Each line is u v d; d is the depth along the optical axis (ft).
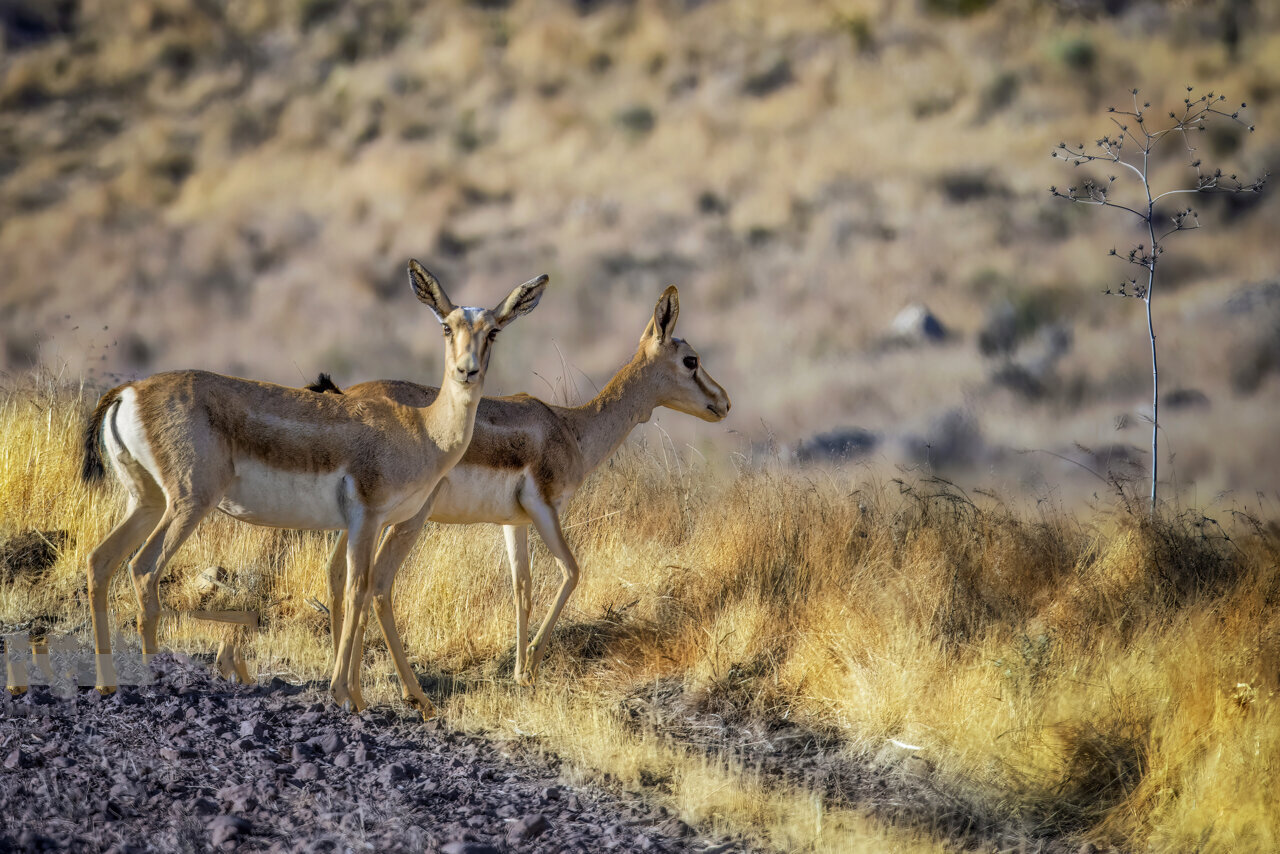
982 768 82.79
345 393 98.17
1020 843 75.56
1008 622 99.91
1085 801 79.97
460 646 106.83
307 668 99.60
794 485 134.82
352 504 89.92
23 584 111.34
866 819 77.10
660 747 87.56
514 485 100.17
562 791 80.07
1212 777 75.87
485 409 99.19
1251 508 147.95
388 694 95.81
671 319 111.24
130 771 76.69
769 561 114.93
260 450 88.38
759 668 100.32
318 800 74.64
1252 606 97.40
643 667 103.09
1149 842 74.54
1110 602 101.91
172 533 86.17
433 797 77.36
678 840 73.72
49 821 68.85
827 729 91.86
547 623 100.94
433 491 96.89
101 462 91.15
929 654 94.12
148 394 86.79
